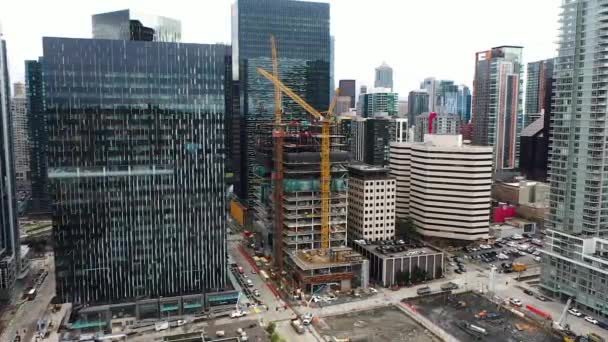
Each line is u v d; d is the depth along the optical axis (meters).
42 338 195.12
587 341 186.38
